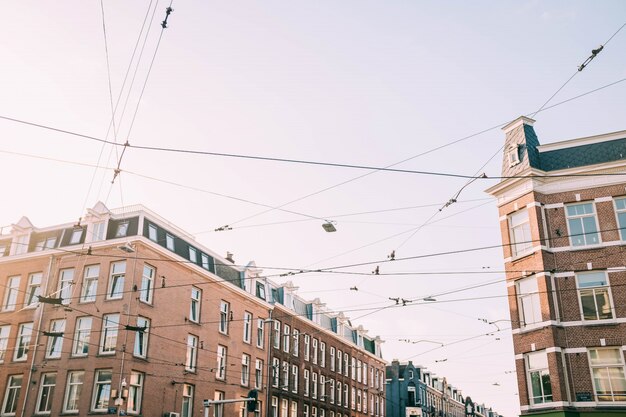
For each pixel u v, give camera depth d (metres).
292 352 46.78
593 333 23.61
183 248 36.12
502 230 27.25
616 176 25.31
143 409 30.27
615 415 22.28
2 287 35.19
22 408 30.95
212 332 37.12
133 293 31.03
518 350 25.12
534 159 26.73
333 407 51.94
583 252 24.80
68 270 33.59
